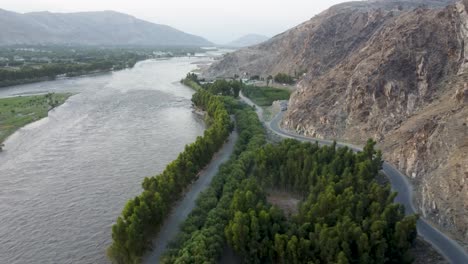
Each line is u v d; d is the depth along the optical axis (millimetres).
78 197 74750
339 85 112688
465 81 81312
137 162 92438
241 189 64750
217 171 81750
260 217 52969
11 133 115438
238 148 90562
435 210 58688
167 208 62375
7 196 75250
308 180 67500
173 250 51844
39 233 62781
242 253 51062
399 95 94125
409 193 66000
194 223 58406
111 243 60031
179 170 70562
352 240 47625
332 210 53844
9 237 61688
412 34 105188
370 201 56188
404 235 47875
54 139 110625
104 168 88750
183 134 115312
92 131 118562
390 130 88438
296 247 47875
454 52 95562
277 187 73312
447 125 70438
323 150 74375
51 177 83938
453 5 104625
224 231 53844
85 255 57219
